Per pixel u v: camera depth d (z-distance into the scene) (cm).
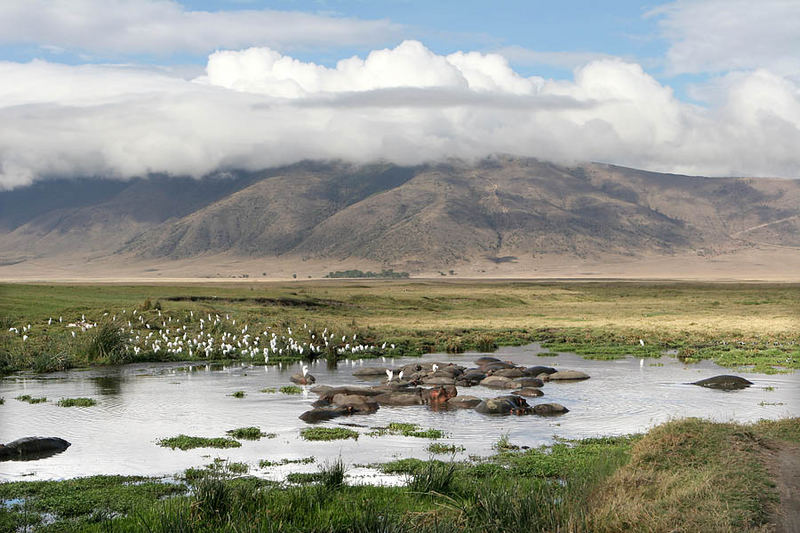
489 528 1277
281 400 2939
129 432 2308
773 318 7738
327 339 5194
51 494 1609
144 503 1523
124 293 7719
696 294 14262
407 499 1516
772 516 1252
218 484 1497
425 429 2355
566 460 1873
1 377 3662
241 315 5997
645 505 1321
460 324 7019
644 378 3541
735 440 1708
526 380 3300
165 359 4416
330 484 1620
